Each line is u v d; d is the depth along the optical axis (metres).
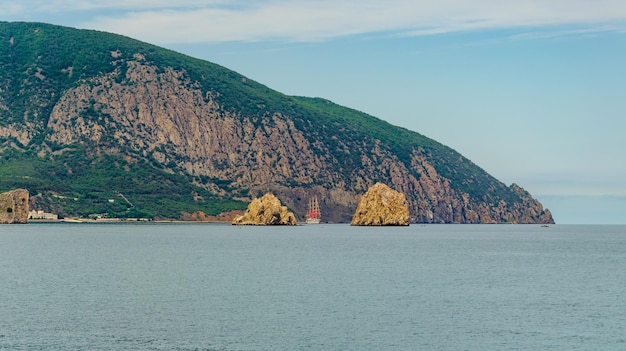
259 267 119.00
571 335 67.06
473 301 84.25
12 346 61.69
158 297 84.62
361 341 64.31
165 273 108.12
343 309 78.00
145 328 68.19
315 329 68.38
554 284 100.75
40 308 77.12
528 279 106.56
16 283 95.75
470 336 66.38
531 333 67.69
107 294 86.56
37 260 128.00
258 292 89.19
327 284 97.44
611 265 131.12
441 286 96.94
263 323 70.56
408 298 85.88
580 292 92.62
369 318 73.38
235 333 66.56
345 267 120.94
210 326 69.12
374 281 101.44
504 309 79.12
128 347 61.66
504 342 64.44
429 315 75.31
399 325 70.38
